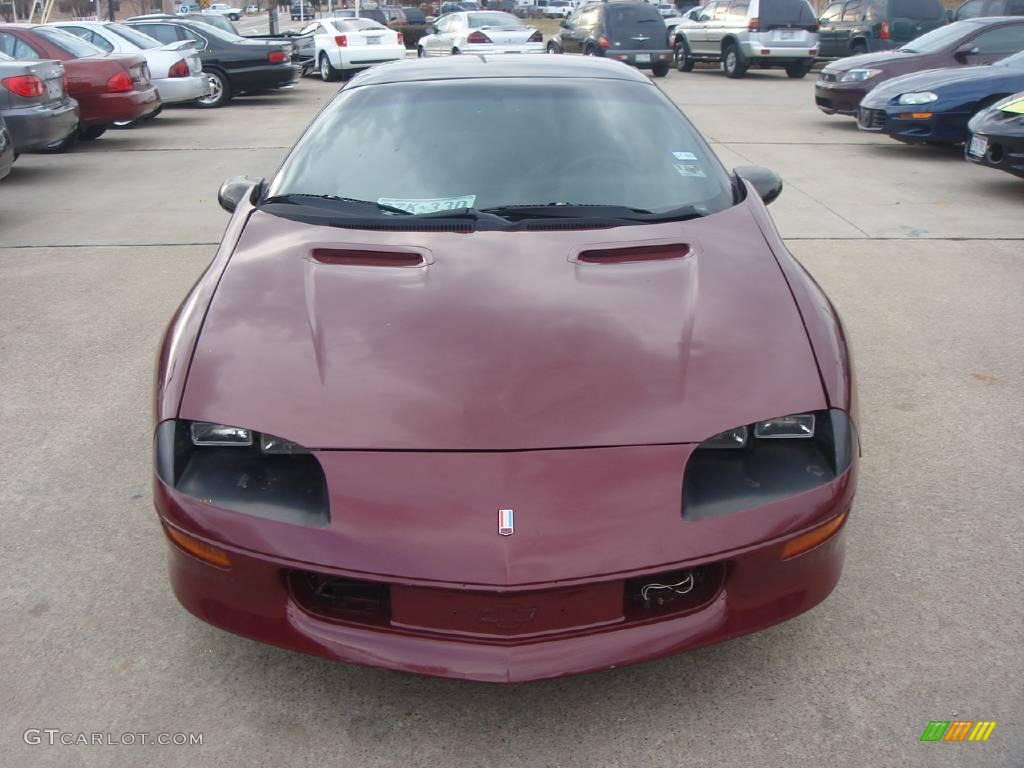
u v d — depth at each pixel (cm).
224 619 226
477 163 328
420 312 252
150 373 447
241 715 236
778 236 310
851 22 1973
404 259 279
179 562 229
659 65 1992
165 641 263
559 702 239
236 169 946
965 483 343
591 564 204
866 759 218
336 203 317
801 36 1898
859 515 321
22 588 286
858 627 264
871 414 400
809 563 224
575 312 251
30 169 968
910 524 316
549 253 279
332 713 236
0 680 247
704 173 333
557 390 227
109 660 255
